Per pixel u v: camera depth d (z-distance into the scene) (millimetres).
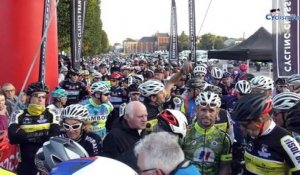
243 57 12375
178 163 1790
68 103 9445
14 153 4383
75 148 2066
